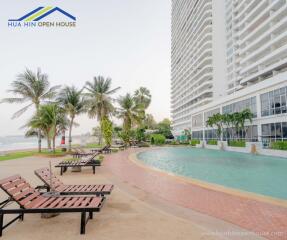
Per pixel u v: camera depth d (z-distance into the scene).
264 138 26.44
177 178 9.31
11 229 4.11
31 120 22.84
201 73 72.62
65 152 23.58
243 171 13.08
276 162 17.12
